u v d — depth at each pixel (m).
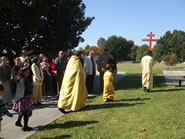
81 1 16.53
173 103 6.94
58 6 13.72
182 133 4.39
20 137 4.75
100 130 4.84
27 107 5.11
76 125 5.29
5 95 8.05
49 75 9.44
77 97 6.64
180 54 59.53
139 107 6.61
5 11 12.41
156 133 4.46
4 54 14.59
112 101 7.81
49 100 8.99
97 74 22.41
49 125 5.43
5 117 6.41
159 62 73.25
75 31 15.89
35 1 11.38
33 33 13.29
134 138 4.26
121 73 23.66
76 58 6.97
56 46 14.95
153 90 9.87
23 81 5.10
